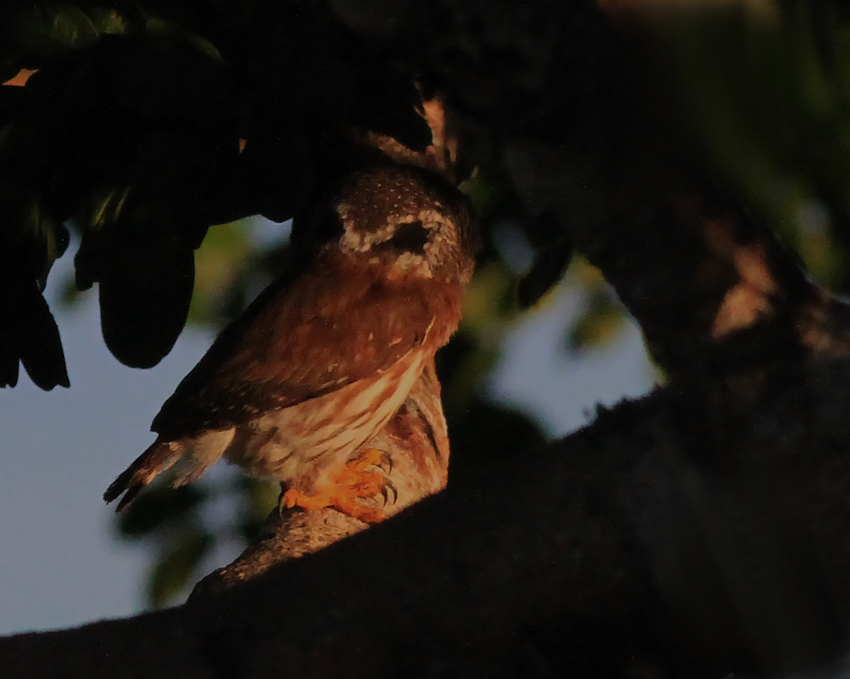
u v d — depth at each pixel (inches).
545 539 164.2
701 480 156.2
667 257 159.3
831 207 121.5
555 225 269.7
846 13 134.0
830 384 151.2
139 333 241.1
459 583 167.5
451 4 167.0
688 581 158.9
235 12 219.6
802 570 152.9
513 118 163.3
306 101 215.9
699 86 117.5
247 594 177.5
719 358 156.6
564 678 167.9
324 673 169.9
